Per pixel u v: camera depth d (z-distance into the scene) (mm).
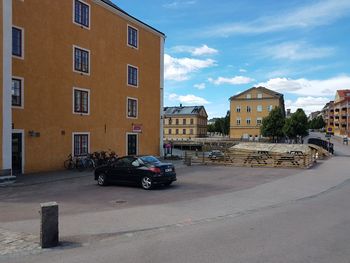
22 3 20578
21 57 20469
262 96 96312
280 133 79562
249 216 9820
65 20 23688
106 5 27484
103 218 9602
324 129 145375
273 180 18125
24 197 13344
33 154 21328
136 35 31781
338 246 6875
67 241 7438
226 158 28938
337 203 11852
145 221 9234
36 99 21469
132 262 6055
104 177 16359
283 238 7477
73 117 24391
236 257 6246
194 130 107875
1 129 17203
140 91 32312
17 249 6883
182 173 21656
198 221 9234
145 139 33188
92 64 26234
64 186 16359
